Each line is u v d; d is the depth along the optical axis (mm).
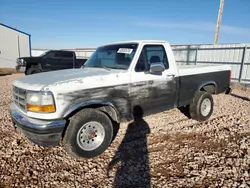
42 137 2877
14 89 3473
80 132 3182
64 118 3051
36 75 3646
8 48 25875
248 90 10875
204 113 5137
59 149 3699
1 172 2969
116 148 3742
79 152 3199
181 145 3867
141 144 3906
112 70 3820
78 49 25609
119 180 2803
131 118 3783
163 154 3523
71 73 3609
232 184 2705
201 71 5066
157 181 2775
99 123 3354
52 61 13586
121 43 4355
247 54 12164
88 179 2836
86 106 3326
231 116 5750
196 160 3318
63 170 3049
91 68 4230
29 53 28016
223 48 13305
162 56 4312
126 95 3629
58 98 2900
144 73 3873
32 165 3170
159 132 4496
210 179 2818
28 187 2660
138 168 3098
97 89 3252
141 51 3920
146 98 3939
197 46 14828
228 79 5977
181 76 4555
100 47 4797
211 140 4102
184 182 2750
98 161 3311
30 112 2969
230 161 3279
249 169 3059
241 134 4426
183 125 4953
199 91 5078
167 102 4363
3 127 4672
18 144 3848
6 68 25375
